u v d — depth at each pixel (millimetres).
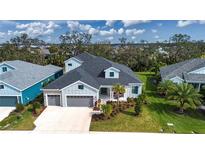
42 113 23656
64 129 19750
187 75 32438
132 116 22672
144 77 42750
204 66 32531
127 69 36969
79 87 25156
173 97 23578
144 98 26359
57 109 24859
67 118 22266
